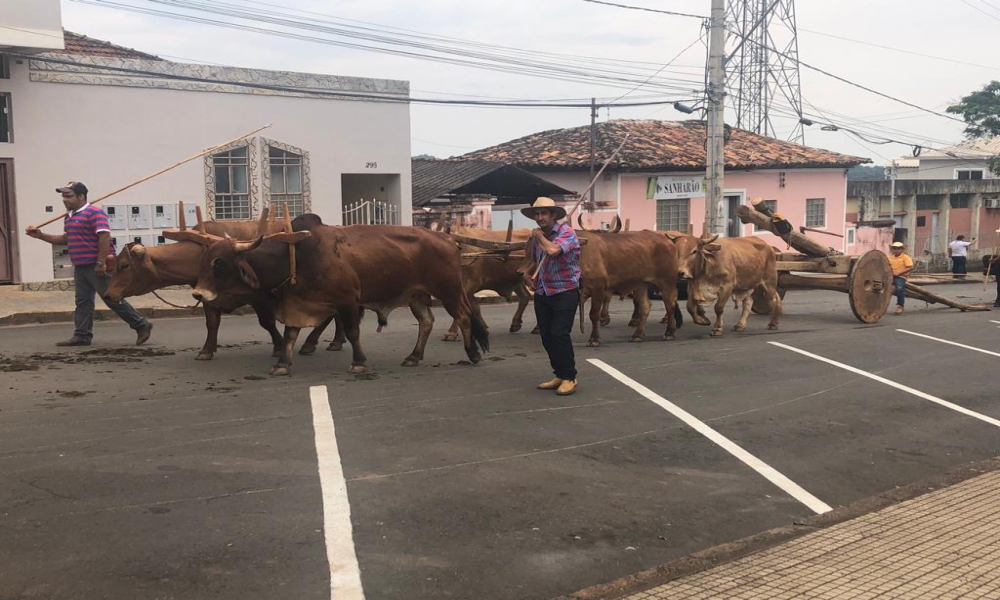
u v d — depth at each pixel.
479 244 10.78
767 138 34.66
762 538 5.29
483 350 10.22
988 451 7.50
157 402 7.68
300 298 8.85
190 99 17.66
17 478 5.61
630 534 5.21
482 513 5.38
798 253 16.78
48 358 9.80
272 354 10.34
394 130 20.59
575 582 4.53
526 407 7.98
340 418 7.29
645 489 6.00
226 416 7.24
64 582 4.23
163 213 17.50
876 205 38.41
